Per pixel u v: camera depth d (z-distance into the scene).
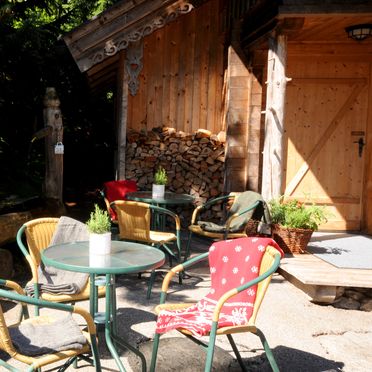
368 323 4.85
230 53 8.31
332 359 3.99
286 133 8.27
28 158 9.62
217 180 8.81
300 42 8.08
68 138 12.38
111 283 3.75
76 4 11.64
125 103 8.36
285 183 8.33
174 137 8.71
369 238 7.71
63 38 7.57
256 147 8.38
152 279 5.22
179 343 4.09
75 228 4.25
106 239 3.62
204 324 3.16
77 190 11.52
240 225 6.28
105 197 7.22
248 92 8.37
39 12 11.31
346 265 5.84
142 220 5.48
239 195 6.85
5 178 7.94
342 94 8.22
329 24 6.86
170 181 8.76
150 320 4.59
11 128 10.54
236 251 3.57
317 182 8.31
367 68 8.16
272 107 6.60
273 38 6.62
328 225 8.29
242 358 3.89
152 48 8.70
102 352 3.84
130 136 8.57
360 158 8.27
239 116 8.41
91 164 12.61
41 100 10.59
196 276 6.13
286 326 4.63
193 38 8.78
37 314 3.74
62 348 2.71
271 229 6.57
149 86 8.73
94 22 7.60
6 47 9.19
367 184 8.13
